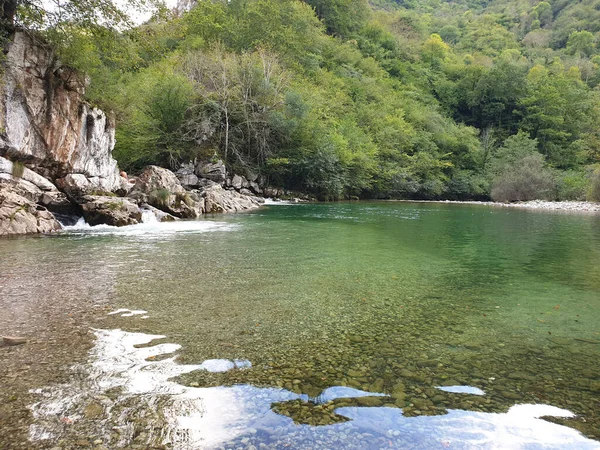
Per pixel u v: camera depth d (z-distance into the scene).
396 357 3.24
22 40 11.69
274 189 31.19
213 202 18.55
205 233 11.02
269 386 2.71
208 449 2.02
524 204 30.75
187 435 2.14
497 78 57.50
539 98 54.41
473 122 60.28
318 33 54.47
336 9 64.19
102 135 15.03
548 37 94.00
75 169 13.69
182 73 30.56
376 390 2.69
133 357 3.12
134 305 4.47
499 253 8.58
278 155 31.56
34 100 12.05
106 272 6.12
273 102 31.52
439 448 2.08
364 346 3.45
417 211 22.20
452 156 47.91
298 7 52.03
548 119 52.09
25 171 11.95
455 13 116.81
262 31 42.09
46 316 4.05
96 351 3.22
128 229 11.76
